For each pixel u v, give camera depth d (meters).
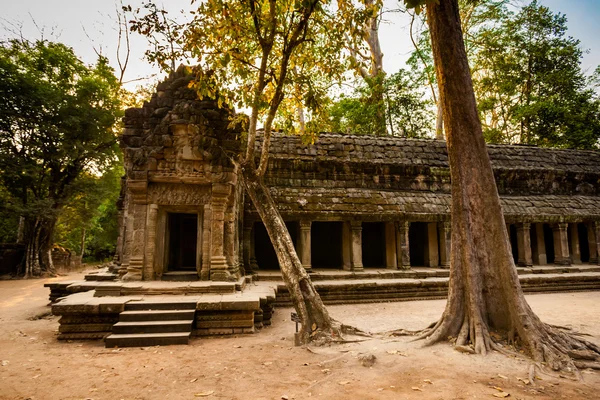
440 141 16.81
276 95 7.68
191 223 13.48
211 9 7.19
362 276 12.79
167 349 6.44
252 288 9.84
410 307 10.81
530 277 13.35
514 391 4.41
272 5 7.15
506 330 6.31
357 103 23.28
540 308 10.24
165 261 9.70
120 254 12.12
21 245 23.55
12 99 20.50
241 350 6.35
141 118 10.52
